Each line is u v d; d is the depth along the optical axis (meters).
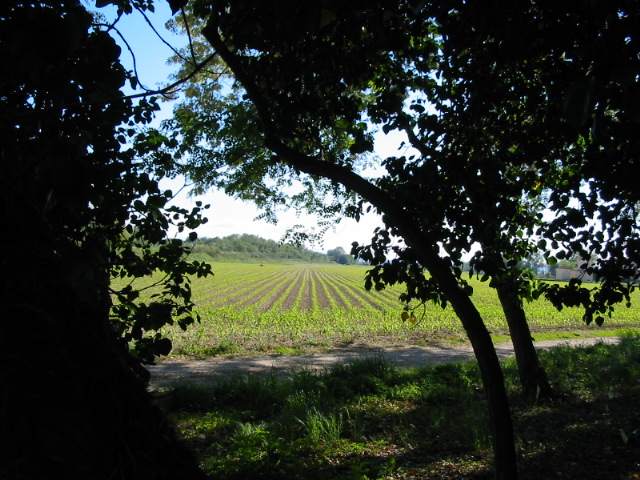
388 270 4.61
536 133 4.52
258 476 5.08
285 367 13.05
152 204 4.30
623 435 6.24
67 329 1.57
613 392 8.89
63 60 1.59
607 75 1.79
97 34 2.00
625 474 5.24
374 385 9.31
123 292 4.37
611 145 3.70
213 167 9.23
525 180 5.40
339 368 10.47
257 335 18.98
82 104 2.25
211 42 3.89
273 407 8.18
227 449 6.03
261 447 5.79
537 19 3.48
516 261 5.46
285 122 4.32
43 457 1.43
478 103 4.50
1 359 1.43
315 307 31.52
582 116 1.59
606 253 4.77
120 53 2.03
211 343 16.80
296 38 3.25
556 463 5.59
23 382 1.43
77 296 1.65
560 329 22.66
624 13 2.18
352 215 5.29
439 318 24.86
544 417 7.62
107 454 1.55
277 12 2.59
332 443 6.21
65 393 1.49
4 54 1.61
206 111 9.08
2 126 1.94
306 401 7.95
